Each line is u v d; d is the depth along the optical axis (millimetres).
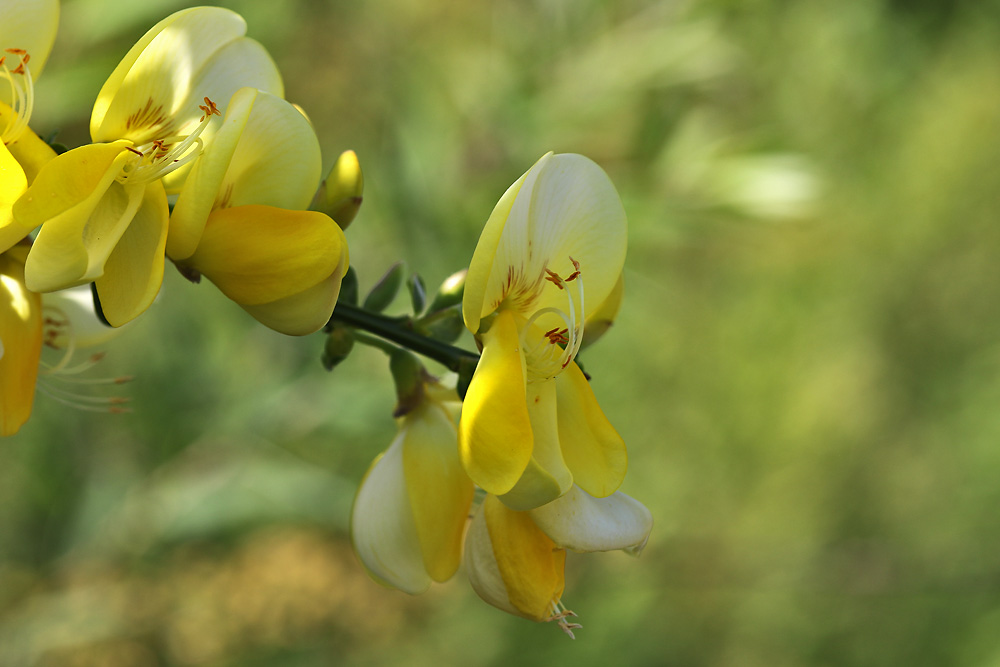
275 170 290
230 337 568
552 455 289
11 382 291
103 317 283
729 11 607
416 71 559
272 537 713
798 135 766
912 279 974
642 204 513
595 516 294
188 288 567
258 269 284
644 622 780
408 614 739
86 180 277
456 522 306
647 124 534
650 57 530
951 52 1006
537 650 735
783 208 516
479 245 285
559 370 292
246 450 571
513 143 538
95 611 601
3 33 283
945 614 823
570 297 292
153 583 633
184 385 556
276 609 687
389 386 552
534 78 539
